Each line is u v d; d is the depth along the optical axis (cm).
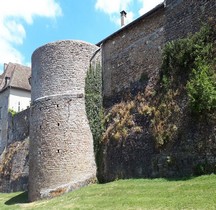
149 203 1037
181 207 925
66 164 1808
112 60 2062
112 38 2106
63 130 1864
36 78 2044
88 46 2067
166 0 1756
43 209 1335
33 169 1903
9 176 2998
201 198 959
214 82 1312
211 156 1257
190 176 1304
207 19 1477
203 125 1316
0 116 3712
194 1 1578
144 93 1744
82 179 1788
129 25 1967
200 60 1409
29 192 1909
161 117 1539
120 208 1053
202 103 1310
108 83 2044
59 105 1908
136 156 1636
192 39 1482
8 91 3716
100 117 1970
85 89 1981
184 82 1477
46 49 2027
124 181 1553
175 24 1672
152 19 1838
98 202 1221
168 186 1212
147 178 1523
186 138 1380
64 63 1975
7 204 1928
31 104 2048
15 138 3195
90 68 2042
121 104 1880
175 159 1408
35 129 1952
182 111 1435
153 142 1554
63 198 1522
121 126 1784
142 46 1867
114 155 1770
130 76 1898
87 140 1886
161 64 1656
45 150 1866
